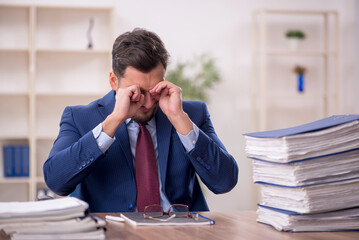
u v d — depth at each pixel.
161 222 1.27
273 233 1.17
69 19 4.80
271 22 5.23
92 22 4.78
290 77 5.29
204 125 1.86
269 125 5.27
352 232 1.20
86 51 4.61
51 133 4.78
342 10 5.28
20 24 4.72
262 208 1.33
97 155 1.50
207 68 4.82
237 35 5.10
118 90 1.53
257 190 5.00
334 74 5.09
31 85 4.50
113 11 4.61
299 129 1.27
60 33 4.79
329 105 5.35
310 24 5.30
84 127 1.73
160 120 1.73
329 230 1.21
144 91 1.55
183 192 1.71
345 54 5.24
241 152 5.10
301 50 5.29
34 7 4.52
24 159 4.49
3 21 4.69
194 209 1.79
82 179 1.56
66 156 1.52
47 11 4.76
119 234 1.13
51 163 1.56
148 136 1.67
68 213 1.09
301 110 5.32
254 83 5.13
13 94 4.52
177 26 4.99
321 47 5.32
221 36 5.07
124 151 1.65
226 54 5.08
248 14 5.12
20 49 4.48
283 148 1.19
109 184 1.66
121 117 1.50
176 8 4.99
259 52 4.97
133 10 4.91
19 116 4.75
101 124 1.52
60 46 4.79
